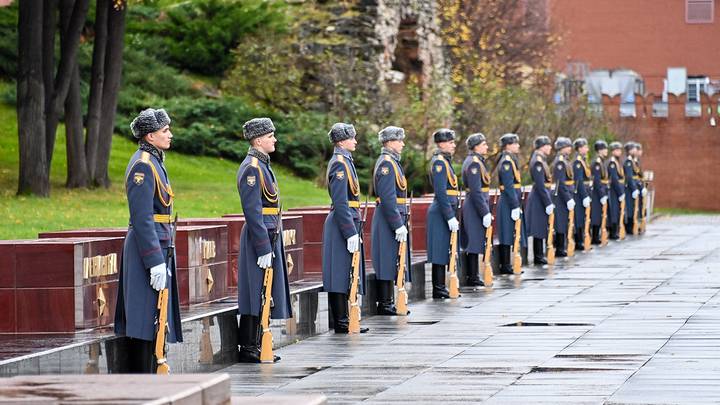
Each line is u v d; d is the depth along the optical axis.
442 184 46.75
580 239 68.81
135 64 95.00
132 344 28.88
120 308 28.61
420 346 34.38
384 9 98.88
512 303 44.38
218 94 96.50
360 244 38.38
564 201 65.00
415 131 87.81
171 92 94.38
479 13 115.44
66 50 69.31
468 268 51.12
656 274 53.97
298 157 90.62
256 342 32.81
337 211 37.75
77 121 71.75
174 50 98.75
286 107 94.69
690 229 86.81
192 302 35.12
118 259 31.55
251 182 32.34
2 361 24.77
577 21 157.00
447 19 109.06
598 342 33.91
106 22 73.75
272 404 17.64
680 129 138.50
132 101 91.00
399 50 102.94
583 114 105.31
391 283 42.28
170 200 29.08
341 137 38.12
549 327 37.38
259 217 32.25
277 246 32.88
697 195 138.38
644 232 82.81
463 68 104.19
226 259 37.75
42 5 66.69
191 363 30.66
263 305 32.28
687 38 156.25
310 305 37.34
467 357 32.03
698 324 37.06
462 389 27.39
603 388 27.00
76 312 29.56
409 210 42.97
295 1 100.94
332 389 27.86
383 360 32.06
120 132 88.94
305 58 95.62
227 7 99.81
